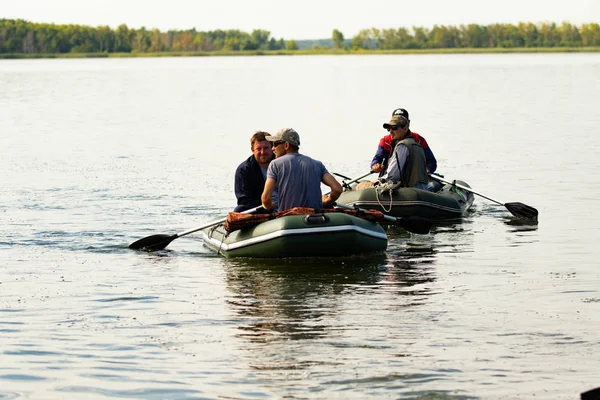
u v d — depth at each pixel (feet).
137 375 30.04
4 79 298.56
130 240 53.83
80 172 83.66
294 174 48.39
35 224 58.54
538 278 43.14
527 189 72.33
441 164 88.12
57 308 38.40
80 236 54.90
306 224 47.06
